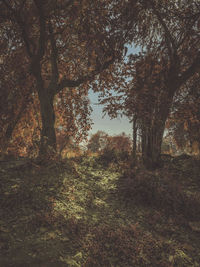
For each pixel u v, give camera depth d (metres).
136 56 10.27
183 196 6.16
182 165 10.34
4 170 6.24
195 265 3.48
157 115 10.31
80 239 3.61
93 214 4.82
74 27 9.95
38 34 11.97
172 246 3.92
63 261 2.97
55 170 7.03
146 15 11.61
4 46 11.78
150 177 6.79
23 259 2.87
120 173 8.45
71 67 14.08
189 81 12.86
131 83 11.12
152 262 3.35
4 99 12.47
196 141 14.89
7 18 9.61
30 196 4.83
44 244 3.28
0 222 3.67
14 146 14.63
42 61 13.25
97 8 9.23
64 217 4.22
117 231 4.06
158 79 10.70
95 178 7.57
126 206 5.68
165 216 5.33
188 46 11.02
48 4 9.23
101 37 8.90
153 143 10.34
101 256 3.25
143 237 4.04
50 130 10.34
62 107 15.32
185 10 10.77
